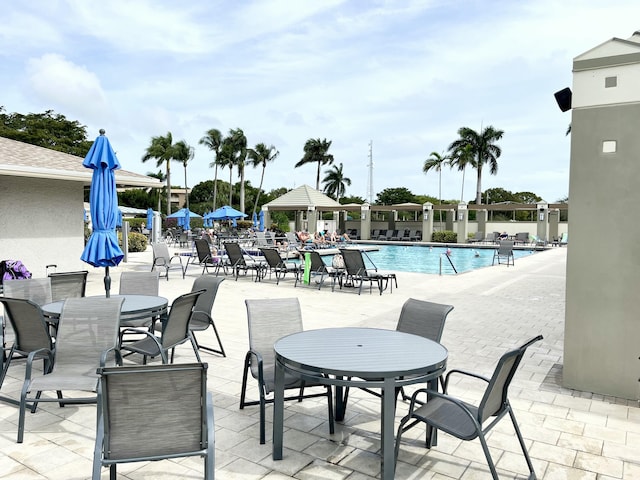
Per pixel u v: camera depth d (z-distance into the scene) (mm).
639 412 4168
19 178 11031
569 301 4707
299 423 3879
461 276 14078
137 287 6129
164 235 31172
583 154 4602
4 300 4027
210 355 5734
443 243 30016
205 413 2551
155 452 2506
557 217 31016
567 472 3162
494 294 10680
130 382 2387
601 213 4547
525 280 13094
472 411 2945
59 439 3512
